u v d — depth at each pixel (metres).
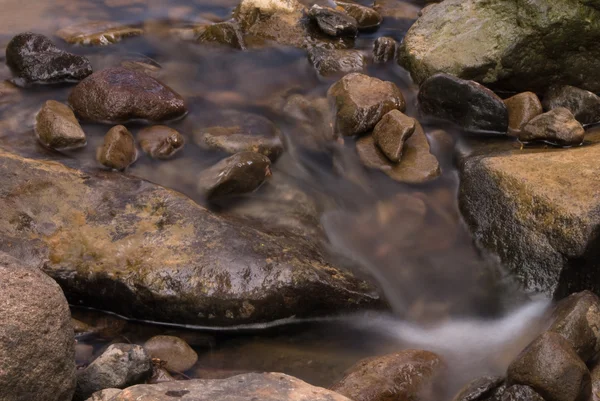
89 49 4.75
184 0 5.12
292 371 3.75
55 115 4.23
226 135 4.31
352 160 4.31
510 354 3.81
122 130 4.20
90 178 4.04
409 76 4.66
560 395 3.63
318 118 4.44
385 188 4.23
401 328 3.89
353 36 4.88
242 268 3.85
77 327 3.80
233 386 3.52
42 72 4.50
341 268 3.95
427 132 4.43
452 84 4.40
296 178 4.24
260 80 4.64
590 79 4.49
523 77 4.52
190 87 4.58
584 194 3.96
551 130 4.27
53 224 3.92
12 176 3.99
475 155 4.26
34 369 3.47
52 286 3.54
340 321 3.89
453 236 4.11
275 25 4.88
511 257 3.99
